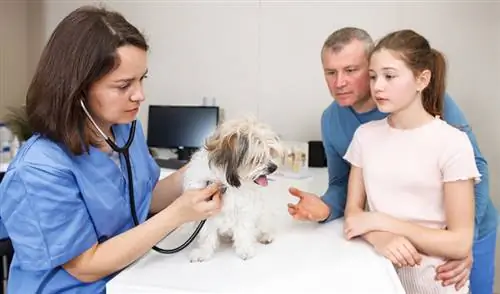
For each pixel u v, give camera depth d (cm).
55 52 92
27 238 91
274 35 270
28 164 92
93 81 92
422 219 112
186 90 289
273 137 111
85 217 97
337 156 153
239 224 106
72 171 96
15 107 283
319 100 269
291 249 110
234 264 101
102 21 93
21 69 303
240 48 276
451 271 110
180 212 98
